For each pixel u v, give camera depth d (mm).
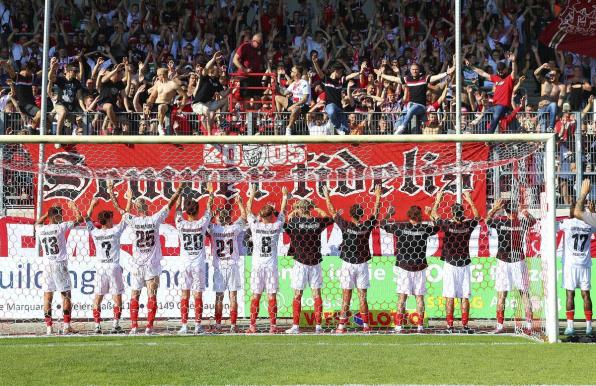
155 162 25141
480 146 24656
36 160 24625
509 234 21312
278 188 25344
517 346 17734
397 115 27547
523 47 34469
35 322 22844
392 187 25531
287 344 18062
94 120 27281
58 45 33594
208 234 22656
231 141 20078
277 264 21234
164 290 22953
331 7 35344
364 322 21281
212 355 16203
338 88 27547
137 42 33469
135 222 20906
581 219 20734
